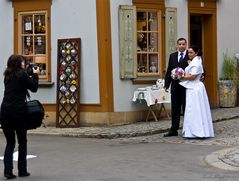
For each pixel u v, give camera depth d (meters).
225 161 10.15
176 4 17.44
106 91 15.73
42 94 16.77
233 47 19.58
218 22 19.03
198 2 18.19
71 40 16.22
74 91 16.11
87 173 9.40
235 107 19.20
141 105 16.34
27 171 9.72
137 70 16.39
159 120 16.61
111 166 10.01
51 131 15.48
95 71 15.90
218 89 19.05
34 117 9.29
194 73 13.12
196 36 18.86
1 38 17.61
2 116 9.17
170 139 13.38
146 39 16.69
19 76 9.23
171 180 8.68
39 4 16.86
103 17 15.70
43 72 16.89
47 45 16.75
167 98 16.38
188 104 13.23
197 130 13.12
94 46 15.91
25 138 9.35
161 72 16.86
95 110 15.91
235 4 19.70
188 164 10.06
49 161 10.76
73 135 14.65
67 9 16.36
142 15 16.61
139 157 10.93
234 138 13.18
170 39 17.05
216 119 16.19
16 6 17.28
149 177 8.94
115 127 15.51
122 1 16.03
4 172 9.28
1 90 17.62
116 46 15.91
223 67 19.19
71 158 11.05
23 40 17.30
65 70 16.30
